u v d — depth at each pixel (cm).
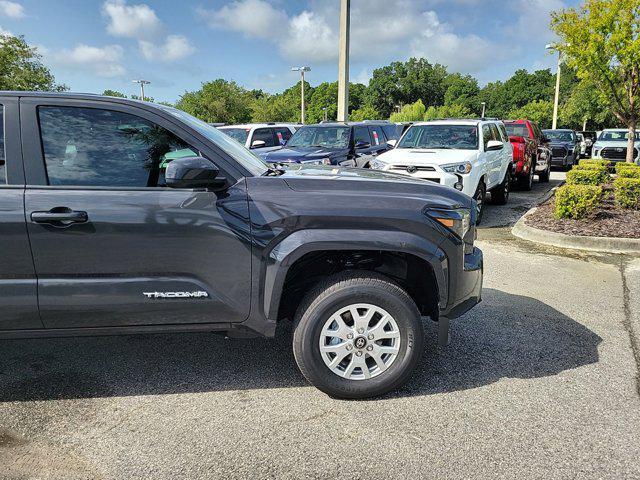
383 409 307
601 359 376
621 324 445
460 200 337
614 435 280
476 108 11162
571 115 4928
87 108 300
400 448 269
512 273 606
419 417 298
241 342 403
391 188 318
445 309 322
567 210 842
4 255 284
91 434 281
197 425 290
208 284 303
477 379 344
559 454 264
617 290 541
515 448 269
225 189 303
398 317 311
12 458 260
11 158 290
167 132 308
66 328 298
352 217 300
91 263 291
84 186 292
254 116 5891
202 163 282
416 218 304
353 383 314
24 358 372
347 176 338
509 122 1509
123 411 305
